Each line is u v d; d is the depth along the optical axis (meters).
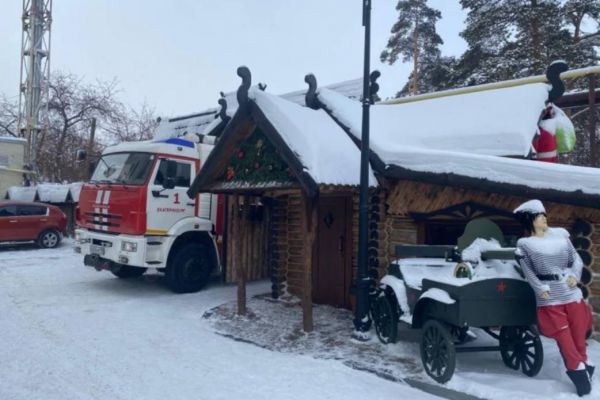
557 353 5.34
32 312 7.86
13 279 10.87
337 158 6.43
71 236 18.75
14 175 23.47
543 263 4.49
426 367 4.98
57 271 12.05
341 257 8.02
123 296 9.28
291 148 6.04
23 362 5.52
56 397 4.55
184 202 9.59
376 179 6.91
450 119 7.51
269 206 11.12
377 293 6.39
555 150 7.20
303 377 5.05
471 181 5.92
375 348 5.91
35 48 25.02
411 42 25.62
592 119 9.73
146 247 8.93
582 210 5.66
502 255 4.73
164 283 10.63
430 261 5.89
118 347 6.10
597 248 5.61
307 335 6.51
